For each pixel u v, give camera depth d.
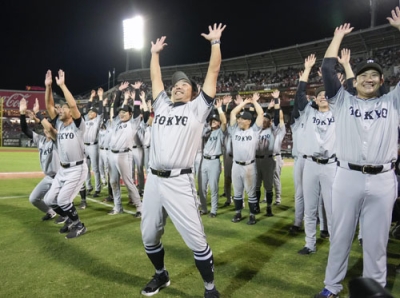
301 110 4.35
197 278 3.48
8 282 3.29
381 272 2.86
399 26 2.76
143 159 8.13
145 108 7.93
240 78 35.28
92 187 9.01
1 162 15.81
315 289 3.27
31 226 5.34
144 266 3.76
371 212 2.82
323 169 4.09
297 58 31.14
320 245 4.68
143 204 3.10
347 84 3.46
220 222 5.96
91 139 8.20
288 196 8.98
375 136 2.74
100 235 4.93
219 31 2.97
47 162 5.25
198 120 2.98
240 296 3.10
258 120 5.76
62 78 4.77
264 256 4.18
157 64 3.47
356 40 25.83
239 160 5.82
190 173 3.03
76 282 3.32
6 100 36.09
